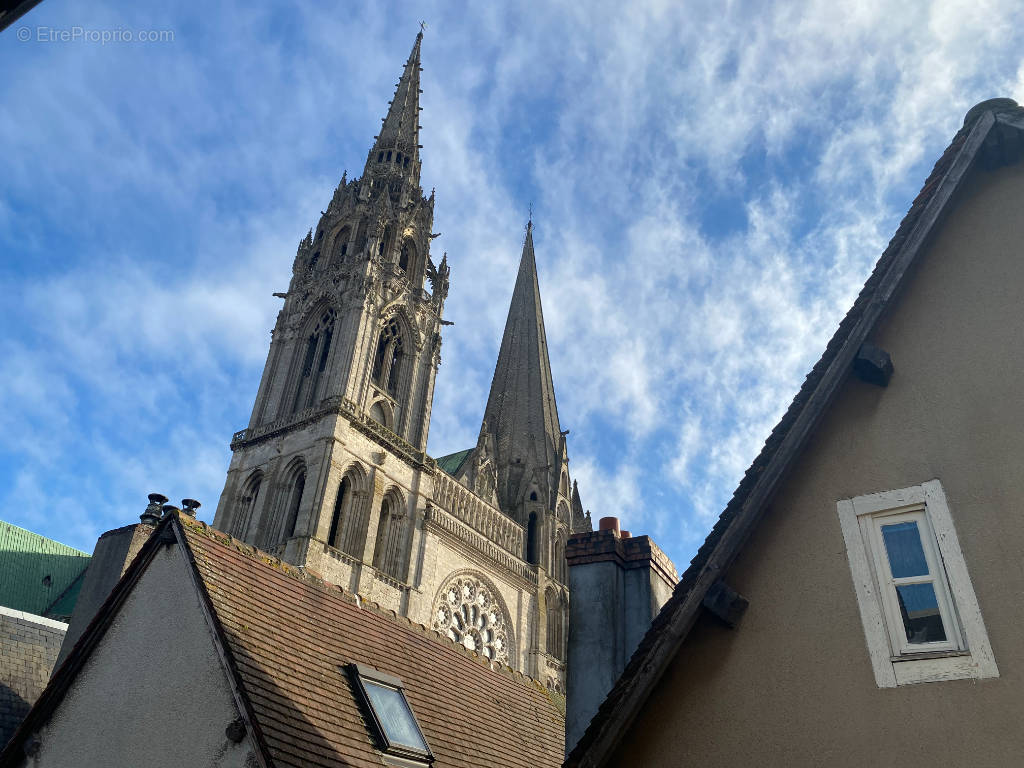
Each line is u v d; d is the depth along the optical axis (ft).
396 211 276.00
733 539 36.76
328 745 47.39
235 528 206.18
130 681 49.44
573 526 309.42
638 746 35.40
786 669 34.60
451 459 296.51
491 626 233.35
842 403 39.37
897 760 31.22
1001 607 32.37
